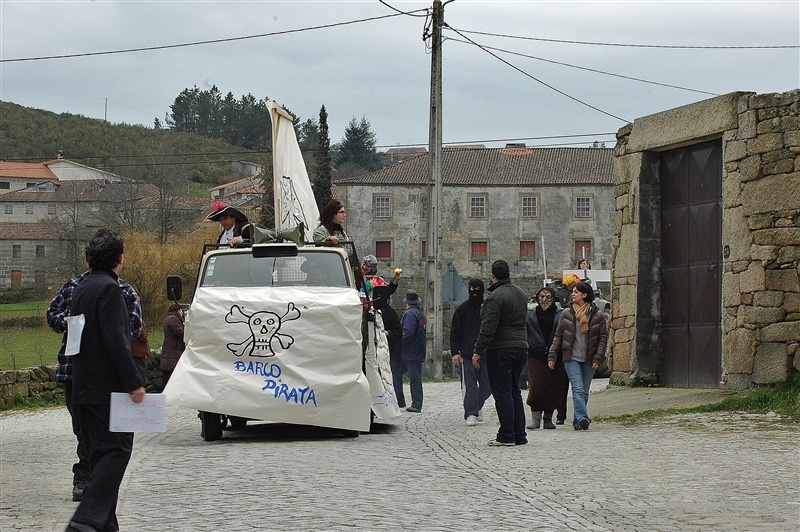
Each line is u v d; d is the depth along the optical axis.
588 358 14.32
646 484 9.47
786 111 15.62
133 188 72.62
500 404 12.75
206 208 89.25
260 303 13.89
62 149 131.00
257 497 9.14
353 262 15.53
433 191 29.92
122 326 7.10
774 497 8.63
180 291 14.70
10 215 113.38
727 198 16.48
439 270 30.28
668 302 18.47
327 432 15.09
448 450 12.53
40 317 50.62
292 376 13.70
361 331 13.98
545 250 79.88
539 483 9.75
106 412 7.07
